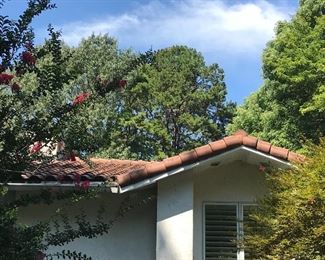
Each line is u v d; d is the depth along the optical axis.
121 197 10.20
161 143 43.66
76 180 7.35
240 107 34.03
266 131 28.41
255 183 10.57
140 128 42.44
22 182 9.10
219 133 45.88
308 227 8.28
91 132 6.82
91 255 10.03
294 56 25.88
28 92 6.13
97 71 36.09
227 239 10.38
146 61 6.77
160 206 9.76
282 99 27.23
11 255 5.41
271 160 9.87
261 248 8.71
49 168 9.60
